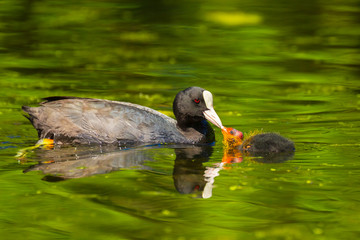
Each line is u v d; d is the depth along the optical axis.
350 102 16.83
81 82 18.53
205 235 8.02
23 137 13.41
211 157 11.94
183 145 13.13
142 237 7.92
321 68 20.86
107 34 25.14
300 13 29.58
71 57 21.61
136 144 13.05
